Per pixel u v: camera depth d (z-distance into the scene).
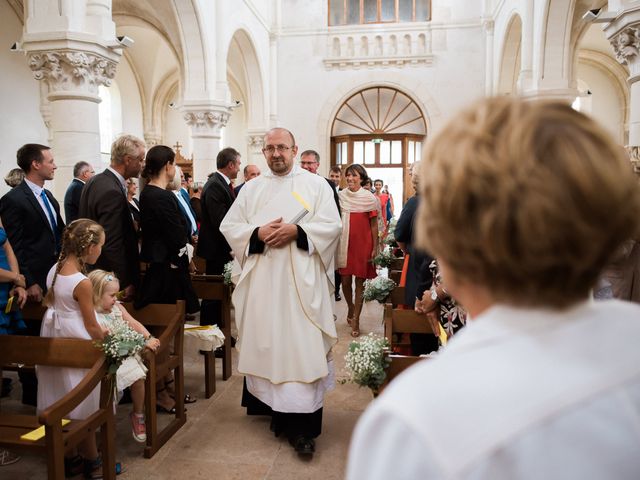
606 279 2.27
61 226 4.29
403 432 0.49
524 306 0.55
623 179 0.51
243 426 3.54
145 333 3.31
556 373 0.49
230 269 4.27
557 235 0.49
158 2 10.74
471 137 0.54
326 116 14.03
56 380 2.84
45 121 10.82
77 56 5.23
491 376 0.50
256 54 12.91
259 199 3.44
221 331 4.26
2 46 10.06
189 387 4.27
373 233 5.79
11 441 2.38
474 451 0.46
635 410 0.49
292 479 2.89
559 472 0.46
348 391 4.20
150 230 3.69
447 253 0.57
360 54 13.93
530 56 8.64
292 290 3.17
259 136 13.59
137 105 16.56
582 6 8.55
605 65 14.89
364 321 6.35
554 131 0.51
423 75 13.64
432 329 3.02
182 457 3.12
